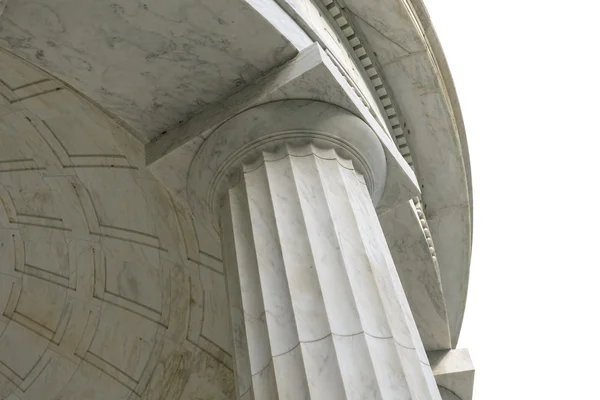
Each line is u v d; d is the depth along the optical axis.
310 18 10.92
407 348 7.20
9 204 15.30
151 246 14.44
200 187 9.59
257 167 8.92
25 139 13.56
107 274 15.36
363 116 9.47
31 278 16.16
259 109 9.14
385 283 7.83
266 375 7.02
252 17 8.98
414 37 12.98
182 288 14.69
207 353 14.90
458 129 15.04
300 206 8.22
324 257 7.74
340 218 8.25
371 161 9.61
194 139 9.39
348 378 6.59
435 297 15.77
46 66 9.27
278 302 7.45
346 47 12.65
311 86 9.13
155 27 8.88
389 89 13.84
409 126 14.44
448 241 16.53
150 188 13.23
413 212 14.09
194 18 8.86
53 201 14.80
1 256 16.14
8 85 12.10
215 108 9.62
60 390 16.30
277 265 7.79
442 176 15.31
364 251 7.95
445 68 13.99
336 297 7.34
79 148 13.16
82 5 8.51
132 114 9.86
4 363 16.67
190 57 9.28
